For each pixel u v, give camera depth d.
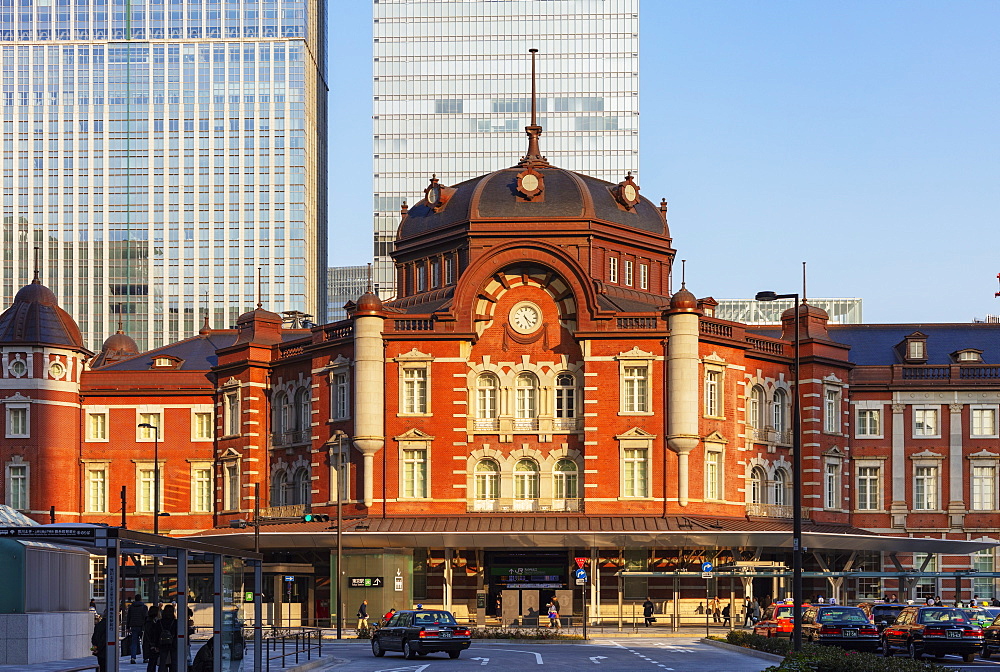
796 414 54.06
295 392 94.38
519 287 87.88
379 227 189.00
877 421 96.81
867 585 94.50
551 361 87.06
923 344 97.69
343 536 83.19
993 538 95.06
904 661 41.25
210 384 100.81
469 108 190.25
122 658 57.53
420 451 86.81
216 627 38.56
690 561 85.06
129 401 101.19
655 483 84.69
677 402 84.69
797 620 51.12
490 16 191.50
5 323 99.69
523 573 85.81
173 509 100.12
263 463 96.06
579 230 89.31
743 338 89.56
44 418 98.62
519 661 54.59
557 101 190.50
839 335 102.00
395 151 189.75
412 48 191.38
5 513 54.69
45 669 48.03
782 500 92.56
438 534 81.81
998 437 95.69
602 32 191.12
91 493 100.44
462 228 90.62
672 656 57.47
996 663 55.25
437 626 56.84
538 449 86.44
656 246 94.62
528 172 90.81
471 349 87.56
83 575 58.16
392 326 87.88
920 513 95.75
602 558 85.19
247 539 84.81
